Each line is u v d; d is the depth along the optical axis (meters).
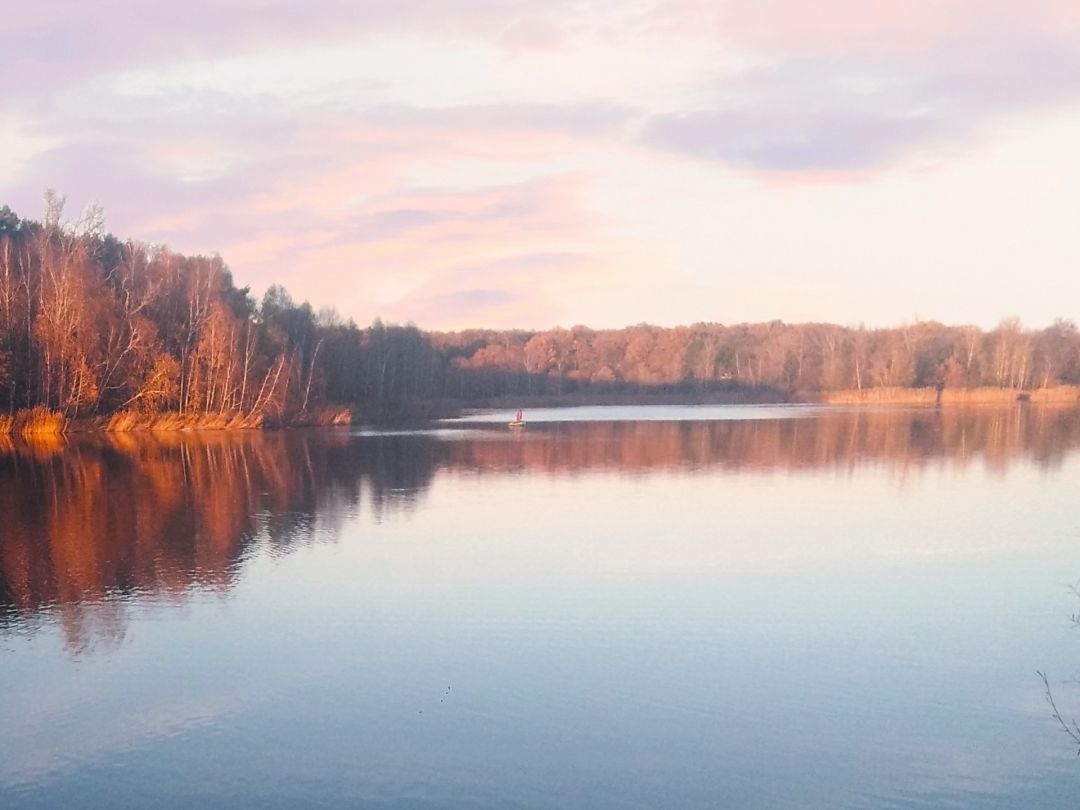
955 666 14.54
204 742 11.68
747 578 19.95
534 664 14.46
